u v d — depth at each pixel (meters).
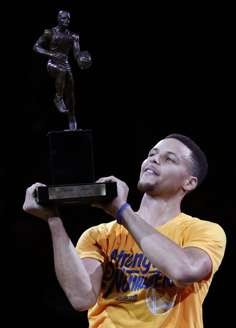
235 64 16.84
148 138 16.67
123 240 6.69
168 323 6.27
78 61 6.37
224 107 16.84
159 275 6.39
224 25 16.73
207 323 15.09
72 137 6.12
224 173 16.38
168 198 6.92
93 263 6.61
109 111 16.72
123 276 6.52
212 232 6.54
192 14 16.69
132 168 16.48
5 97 16.11
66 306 15.01
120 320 6.37
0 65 16.11
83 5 16.31
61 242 6.31
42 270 15.27
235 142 16.58
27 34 16.14
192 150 7.05
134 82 16.88
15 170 15.95
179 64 16.98
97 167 16.42
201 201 16.00
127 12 16.55
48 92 16.22
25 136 16.12
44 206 6.18
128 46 16.73
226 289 15.20
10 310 14.90
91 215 15.78
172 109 16.88
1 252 15.27
